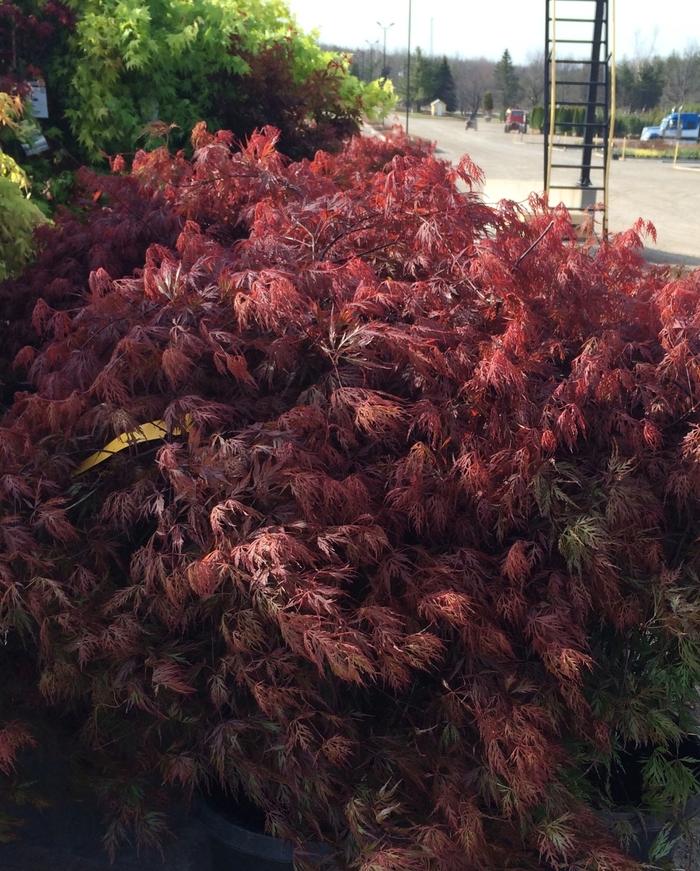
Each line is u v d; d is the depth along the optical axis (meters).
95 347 2.38
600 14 10.59
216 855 2.36
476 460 2.12
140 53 6.11
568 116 42.22
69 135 6.60
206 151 3.50
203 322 2.24
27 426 2.25
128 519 2.11
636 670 2.38
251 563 1.90
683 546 2.34
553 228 2.64
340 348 2.20
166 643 2.08
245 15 7.03
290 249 2.55
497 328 2.42
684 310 2.49
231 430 2.17
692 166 35.25
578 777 2.29
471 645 2.05
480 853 2.03
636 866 2.07
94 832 2.61
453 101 79.38
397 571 2.08
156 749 2.19
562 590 2.18
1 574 1.96
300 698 2.06
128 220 3.41
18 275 3.66
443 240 2.54
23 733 2.07
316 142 7.02
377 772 2.11
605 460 2.26
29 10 6.25
